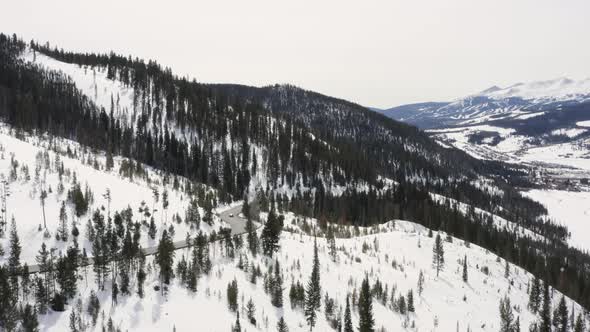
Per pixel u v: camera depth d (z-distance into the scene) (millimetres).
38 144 174250
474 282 126625
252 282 95688
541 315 113812
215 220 133625
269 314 86562
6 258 85188
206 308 82188
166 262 87562
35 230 94750
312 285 90625
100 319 72938
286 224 162125
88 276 83000
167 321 76312
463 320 104625
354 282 108062
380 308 100062
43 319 70438
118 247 89812
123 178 155500
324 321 90000
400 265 124000
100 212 108938
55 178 121375
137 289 82688
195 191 174250
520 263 171125
